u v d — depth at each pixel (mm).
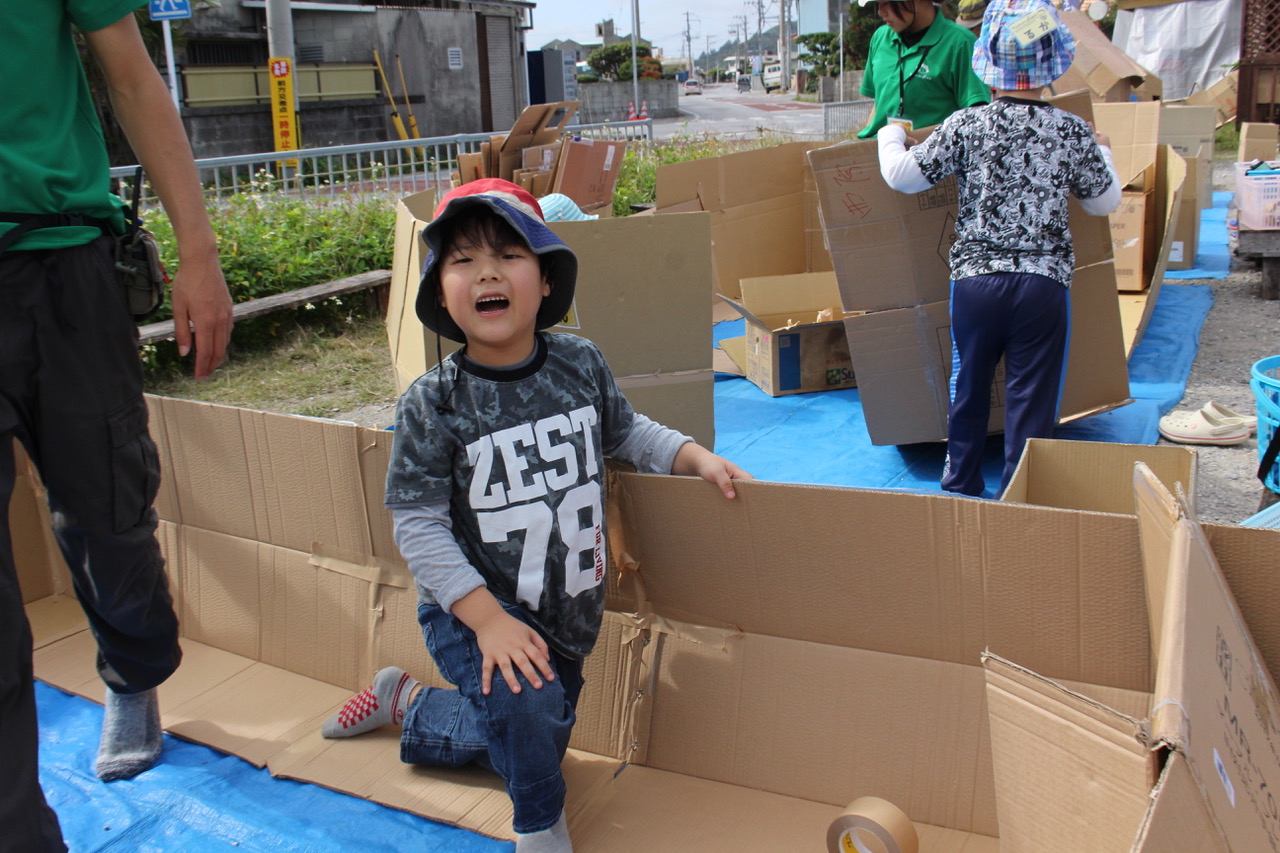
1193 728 1108
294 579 2605
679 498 2018
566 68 37781
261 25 21969
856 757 1954
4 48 1724
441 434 1870
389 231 7977
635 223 3383
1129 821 1246
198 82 20547
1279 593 1542
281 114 18062
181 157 1965
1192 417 4199
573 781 2145
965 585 1794
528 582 1894
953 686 1864
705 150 13188
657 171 5664
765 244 6059
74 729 2455
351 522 2455
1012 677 1418
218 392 5535
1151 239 6273
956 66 4664
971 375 3490
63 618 2986
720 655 2092
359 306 7094
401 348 3641
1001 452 4293
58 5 1786
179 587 2836
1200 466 3867
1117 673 1705
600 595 2008
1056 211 3277
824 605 1954
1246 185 6398
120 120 1947
